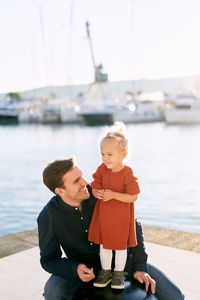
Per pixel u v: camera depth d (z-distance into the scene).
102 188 2.00
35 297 2.75
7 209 8.87
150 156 22.03
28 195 10.80
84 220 2.12
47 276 3.11
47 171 2.00
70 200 2.04
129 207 1.95
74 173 1.99
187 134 42.53
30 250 3.71
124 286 1.93
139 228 2.19
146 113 68.19
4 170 17.19
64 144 33.09
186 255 3.46
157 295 2.09
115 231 1.92
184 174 14.62
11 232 6.75
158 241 3.86
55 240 2.12
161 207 8.93
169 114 60.81
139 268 2.05
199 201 9.51
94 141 35.66
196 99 60.84
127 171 1.93
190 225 7.23
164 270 3.13
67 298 2.02
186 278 2.98
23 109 79.81
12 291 2.84
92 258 2.16
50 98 78.75
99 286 1.93
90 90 70.56
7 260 3.46
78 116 70.19
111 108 64.19
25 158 22.84
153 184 12.48
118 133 1.91
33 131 54.75
